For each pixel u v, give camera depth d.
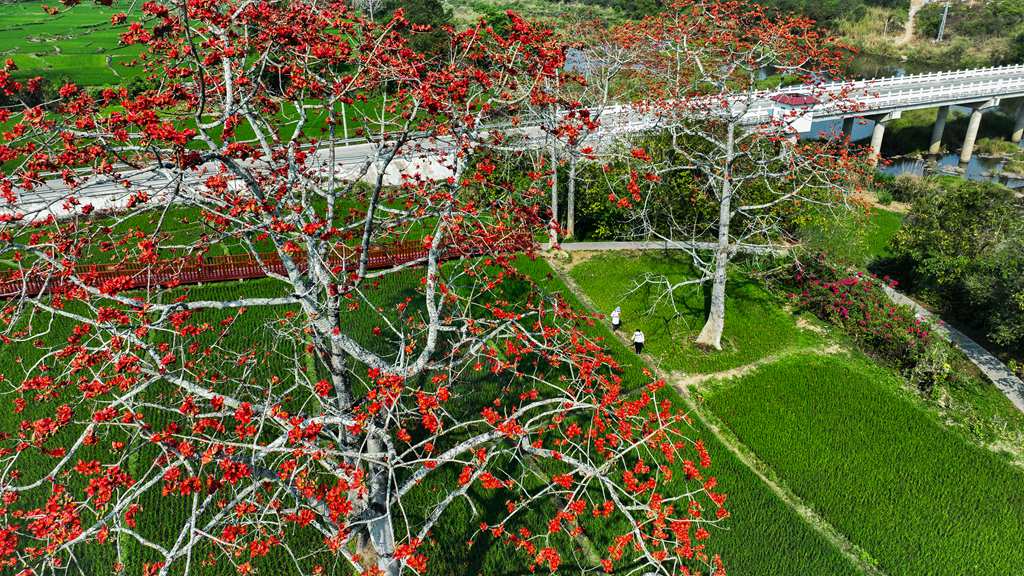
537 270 22.09
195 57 8.41
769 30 16.73
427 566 11.47
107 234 11.17
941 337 19.14
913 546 12.43
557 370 16.30
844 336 19.19
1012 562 12.09
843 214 21.72
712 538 12.29
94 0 9.09
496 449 13.71
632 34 21.34
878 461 14.35
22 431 8.74
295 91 10.72
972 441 15.16
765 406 16.08
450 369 10.74
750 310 20.44
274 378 10.98
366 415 8.31
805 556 11.98
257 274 19.98
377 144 11.55
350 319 17.95
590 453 13.82
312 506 8.38
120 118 7.79
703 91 21.59
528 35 10.62
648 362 17.86
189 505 12.17
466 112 10.23
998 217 19.50
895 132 42.91
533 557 11.71
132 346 12.37
